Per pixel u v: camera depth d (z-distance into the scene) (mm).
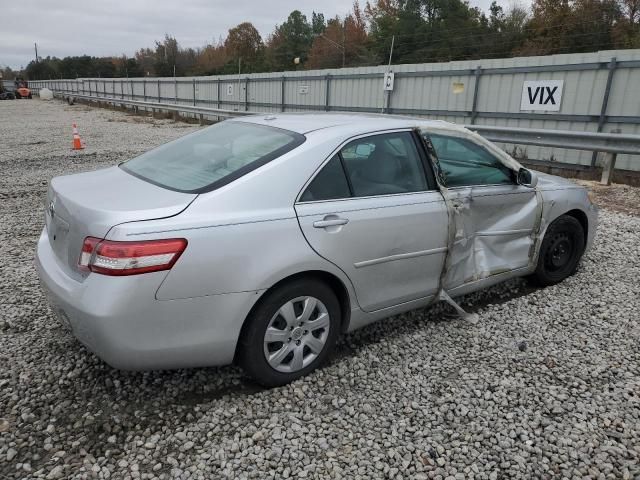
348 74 18141
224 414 2977
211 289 2787
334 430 2871
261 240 2912
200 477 2514
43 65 115875
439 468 2609
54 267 3053
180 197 2900
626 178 10156
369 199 3404
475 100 13672
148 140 16703
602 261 5578
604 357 3650
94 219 2723
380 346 3762
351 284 3348
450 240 3838
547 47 37625
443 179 3869
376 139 3572
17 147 15055
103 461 2605
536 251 4590
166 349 2766
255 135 3578
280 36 78375
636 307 4441
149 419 2930
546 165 11602
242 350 3045
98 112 33438
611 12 36438
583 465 2643
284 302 3084
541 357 3641
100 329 2613
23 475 2500
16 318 4031
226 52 81750
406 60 46875
